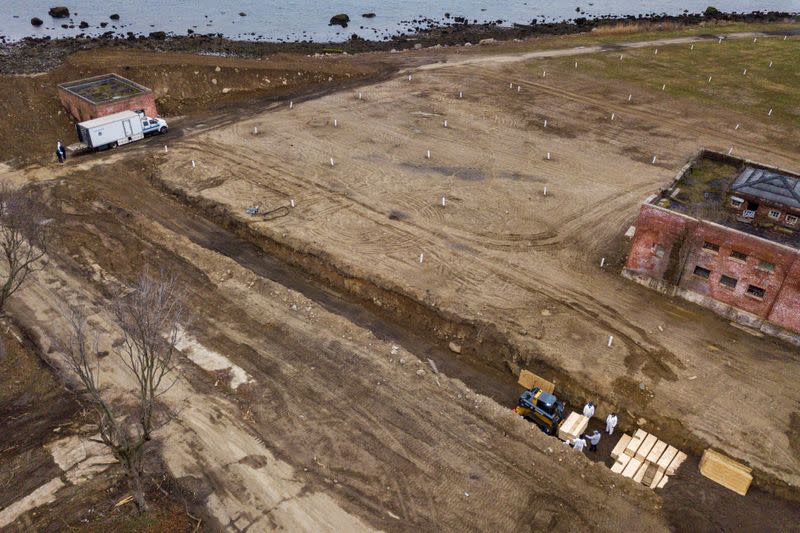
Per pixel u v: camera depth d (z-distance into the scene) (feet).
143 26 314.14
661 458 86.38
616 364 99.91
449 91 222.28
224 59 225.35
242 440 85.56
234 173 159.33
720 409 91.97
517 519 76.18
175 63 209.46
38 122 179.52
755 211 109.81
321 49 274.77
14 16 321.93
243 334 105.19
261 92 218.59
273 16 345.72
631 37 293.43
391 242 130.82
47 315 107.24
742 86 229.25
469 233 135.33
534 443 86.33
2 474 79.20
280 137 181.88
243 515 75.51
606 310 112.57
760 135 190.08
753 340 106.22
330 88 224.12
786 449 85.81
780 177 110.32
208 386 94.12
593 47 276.41
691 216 110.32
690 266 112.27
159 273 120.88
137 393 92.02
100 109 172.76
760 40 287.28
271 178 156.97
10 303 109.60
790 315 103.86
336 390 94.43
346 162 166.71
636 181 160.66
